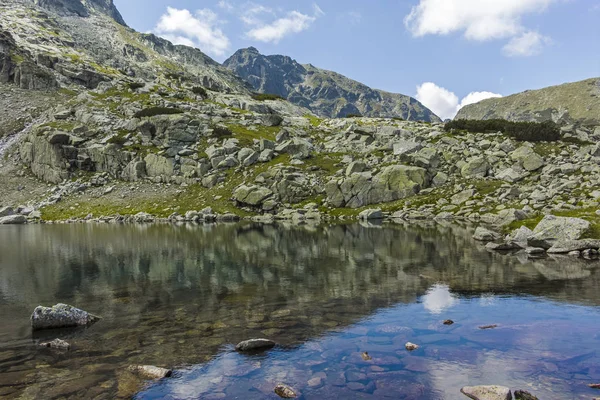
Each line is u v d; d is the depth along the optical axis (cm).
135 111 11519
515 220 4541
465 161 8075
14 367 1233
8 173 9706
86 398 1030
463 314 1702
